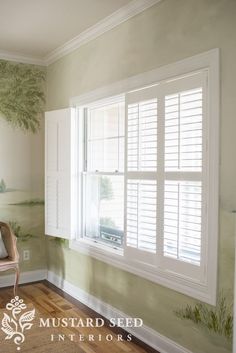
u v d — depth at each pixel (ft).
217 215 6.90
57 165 12.25
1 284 13.01
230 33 6.65
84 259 11.50
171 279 7.97
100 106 11.23
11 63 13.08
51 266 13.70
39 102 13.76
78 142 11.94
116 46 9.80
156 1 8.34
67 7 9.16
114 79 9.93
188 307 7.62
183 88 7.65
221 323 6.88
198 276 7.31
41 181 13.93
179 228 7.70
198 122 7.32
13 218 13.35
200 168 7.29
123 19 9.45
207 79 7.13
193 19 7.42
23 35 11.17
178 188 7.71
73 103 11.98
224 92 6.77
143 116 8.79
